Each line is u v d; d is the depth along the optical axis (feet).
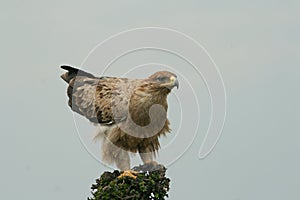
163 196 72.95
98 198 71.51
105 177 74.08
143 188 71.05
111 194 71.10
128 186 71.36
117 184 71.61
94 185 74.33
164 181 73.41
